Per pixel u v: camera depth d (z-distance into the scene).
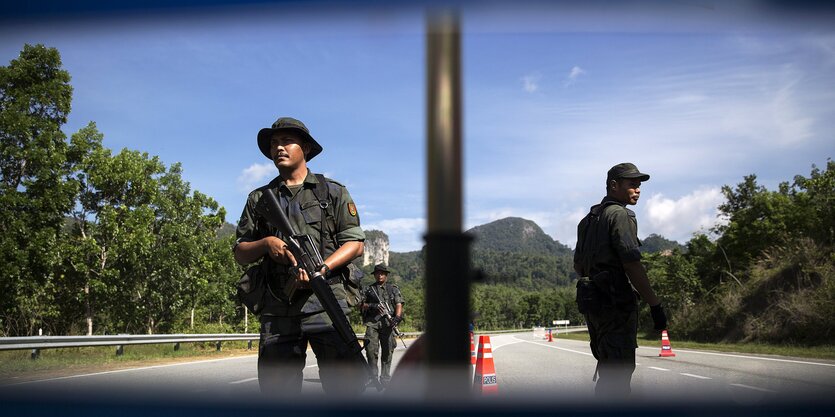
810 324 19.02
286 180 3.00
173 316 35.44
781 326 20.59
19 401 1.43
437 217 0.60
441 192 0.60
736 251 39.34
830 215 23.06
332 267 2.70
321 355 2.68
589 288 3.73
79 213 30.34
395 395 0.87
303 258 2.60
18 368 9.77
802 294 20.09
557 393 1.29
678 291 38.38
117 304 32.62
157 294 33.28
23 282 21.64
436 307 0.64
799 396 1.52
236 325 48.34
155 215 34.12
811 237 23.42
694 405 1.29
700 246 43.16
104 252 30.03
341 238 2.88
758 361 11.62
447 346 0.65
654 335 36.81
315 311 2.67
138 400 1.39
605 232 3.83
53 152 21.19
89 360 12.66
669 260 40.25
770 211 37.34
